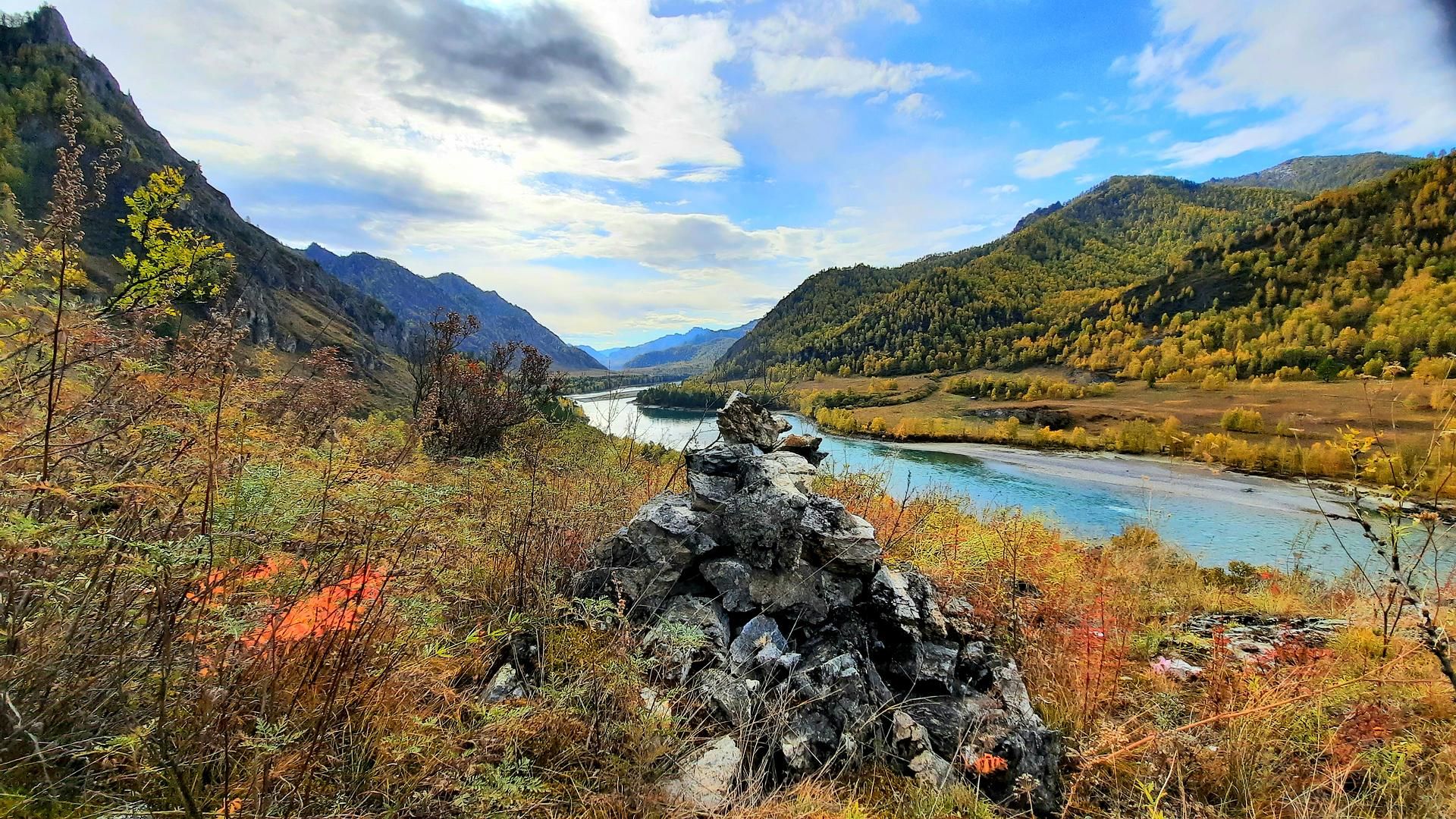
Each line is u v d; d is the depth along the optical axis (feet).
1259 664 12.76
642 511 13.20
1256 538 62.44
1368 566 23.09
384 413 25.91
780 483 13.43
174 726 5.74
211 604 5.90
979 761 9.12
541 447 22.29
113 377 7.70
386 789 6.31
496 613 10.34
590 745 8.36
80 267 7.33
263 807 5.51
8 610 5.44
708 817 7.65
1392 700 10.67
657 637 10.42
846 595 11.78
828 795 8.41
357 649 6.66
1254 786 9.12
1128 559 22.88
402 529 8.59
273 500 7.34
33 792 4.90
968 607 13.53
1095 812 9.00
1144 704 11.19
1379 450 10.19
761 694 9.85
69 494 5.63
